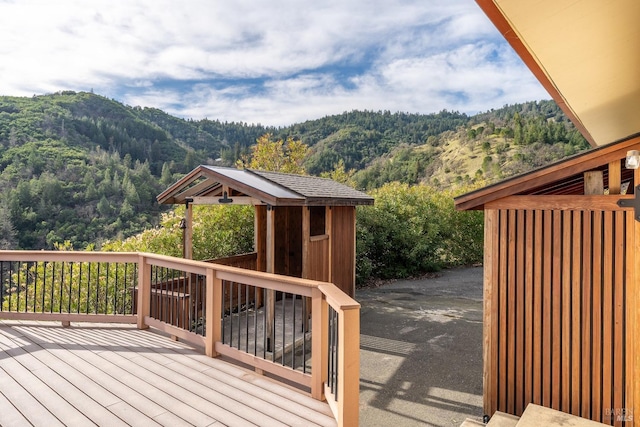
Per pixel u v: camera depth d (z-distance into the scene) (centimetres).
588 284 299
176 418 312
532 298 322
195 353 454
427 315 771
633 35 194
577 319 304
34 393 349
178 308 538
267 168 2155
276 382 381
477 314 778
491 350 339
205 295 477
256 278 395
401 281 1173
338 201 716
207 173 611
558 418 295
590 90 279
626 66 235
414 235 1228
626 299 286
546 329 315
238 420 311
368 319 741
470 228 1428
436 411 396
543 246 317
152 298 571
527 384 323
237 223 1002
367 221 1217
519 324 327
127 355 442
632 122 371
